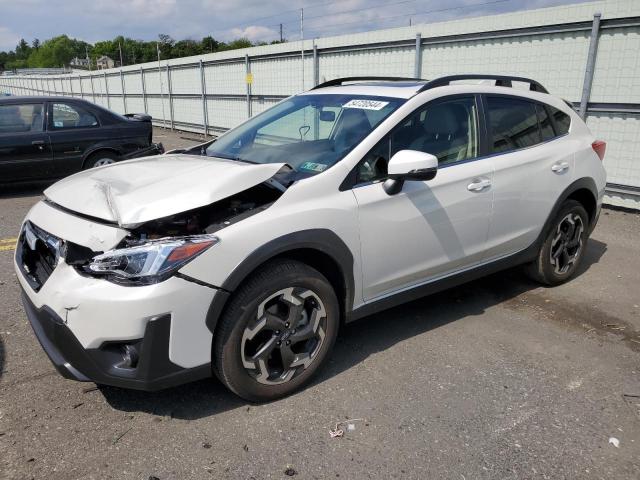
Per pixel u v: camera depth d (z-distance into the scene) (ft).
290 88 42.34
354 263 10.04
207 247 8.20
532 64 25.95
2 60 569.23
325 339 9.94
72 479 7.66
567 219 14.60
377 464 8.07
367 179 10.31
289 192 9.31
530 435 8.80
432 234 11.17
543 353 11.48
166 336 8.02
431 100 11.53
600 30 23.30
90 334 7.95
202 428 8.82
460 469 8.00
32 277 9.52
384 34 32.65
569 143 14.38
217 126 54.29
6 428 8.71
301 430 8.80
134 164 11.43
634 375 10.68
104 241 8.43
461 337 12.12
